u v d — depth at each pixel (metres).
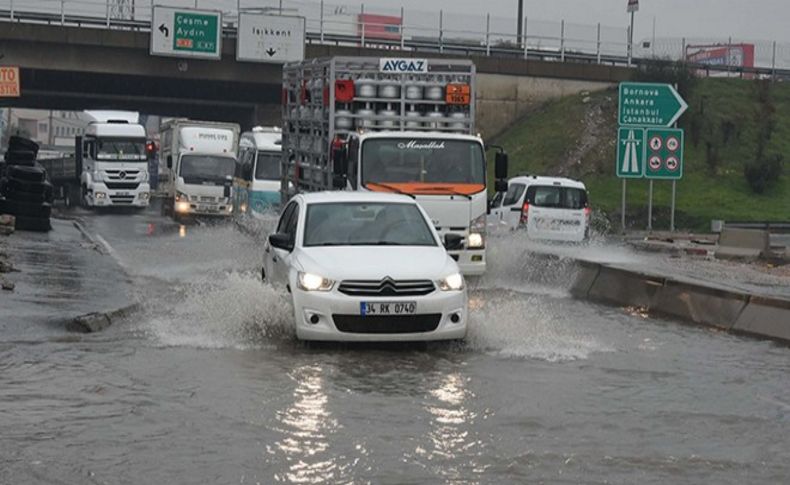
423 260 16.64
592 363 15.73
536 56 86.25
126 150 69.00
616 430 11.53
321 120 28.16
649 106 49.25
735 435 11.44
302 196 19.17
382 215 18.30
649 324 20.72
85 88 83.31
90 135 70.25
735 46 93.88
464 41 84.50
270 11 79.56
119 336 16.95
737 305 20.16
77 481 9.30
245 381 13.70
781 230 60.09
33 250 29.55
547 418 12.00
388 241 17.75
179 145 60.28
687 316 21.48
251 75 78.31
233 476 9.48
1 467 9.66
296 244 17.62
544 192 40.88
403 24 82.69
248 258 32.12
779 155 73.44
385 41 82.50
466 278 27.41
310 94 29.52
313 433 11.05
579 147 76.00
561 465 10.05
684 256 43.25
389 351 16.20
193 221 59.44
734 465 10.19
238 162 55.00
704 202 68.62
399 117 27.19
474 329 17.45
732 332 19.73
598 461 10.22
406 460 10.07
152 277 26.86
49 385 13.21
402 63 27.23
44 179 36.44
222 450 10.33
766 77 90.69
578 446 10.78
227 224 56.75
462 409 12.37
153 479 9.39
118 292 21.44
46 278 23.00
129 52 75.19
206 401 12.48
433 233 18.09
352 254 16.77
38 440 10.62
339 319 16.00
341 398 12.83
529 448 10.64
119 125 69.50
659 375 14.92
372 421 11.65
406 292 16.12
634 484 9.50
